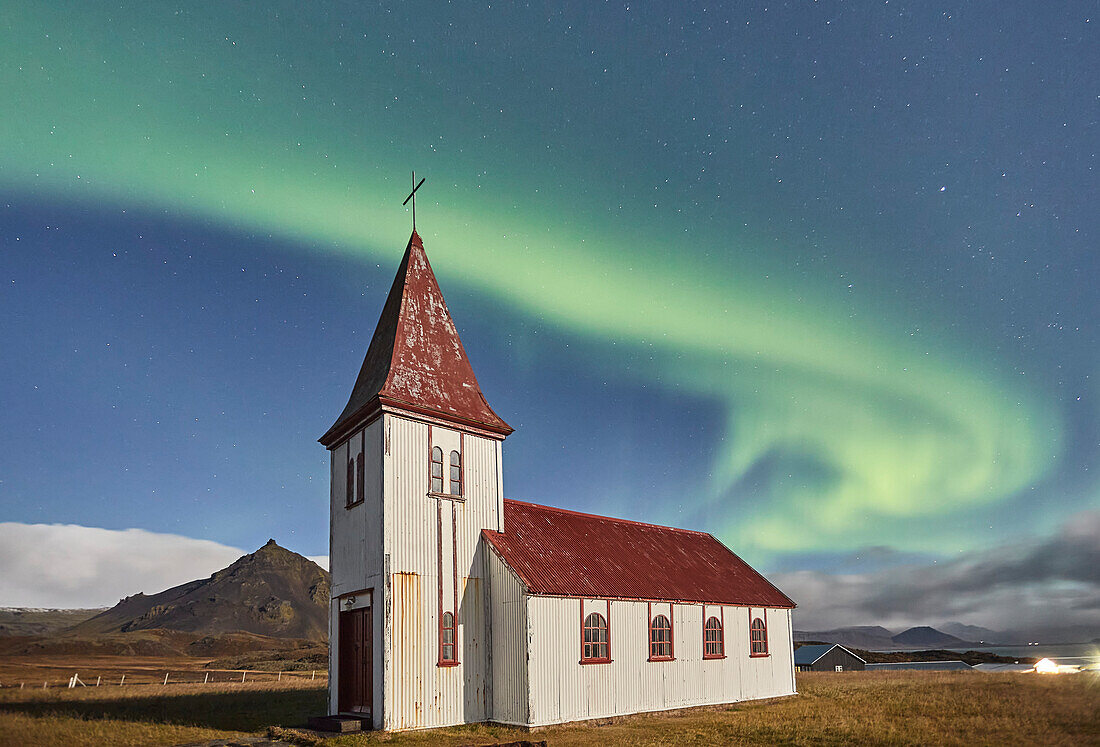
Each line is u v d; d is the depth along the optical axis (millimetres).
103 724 23359
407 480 24234
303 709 28609
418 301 27953
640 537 35062
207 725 23906
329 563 26484
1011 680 37469
